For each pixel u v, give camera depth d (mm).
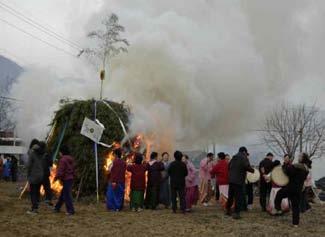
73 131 15945
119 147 15820
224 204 14195
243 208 14406
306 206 14859
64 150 12594
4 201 14852
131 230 10508
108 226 10883
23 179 31875
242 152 12984
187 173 13680
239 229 11102
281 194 12305
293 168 11836
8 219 11336
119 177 13664
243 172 12859
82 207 14023
